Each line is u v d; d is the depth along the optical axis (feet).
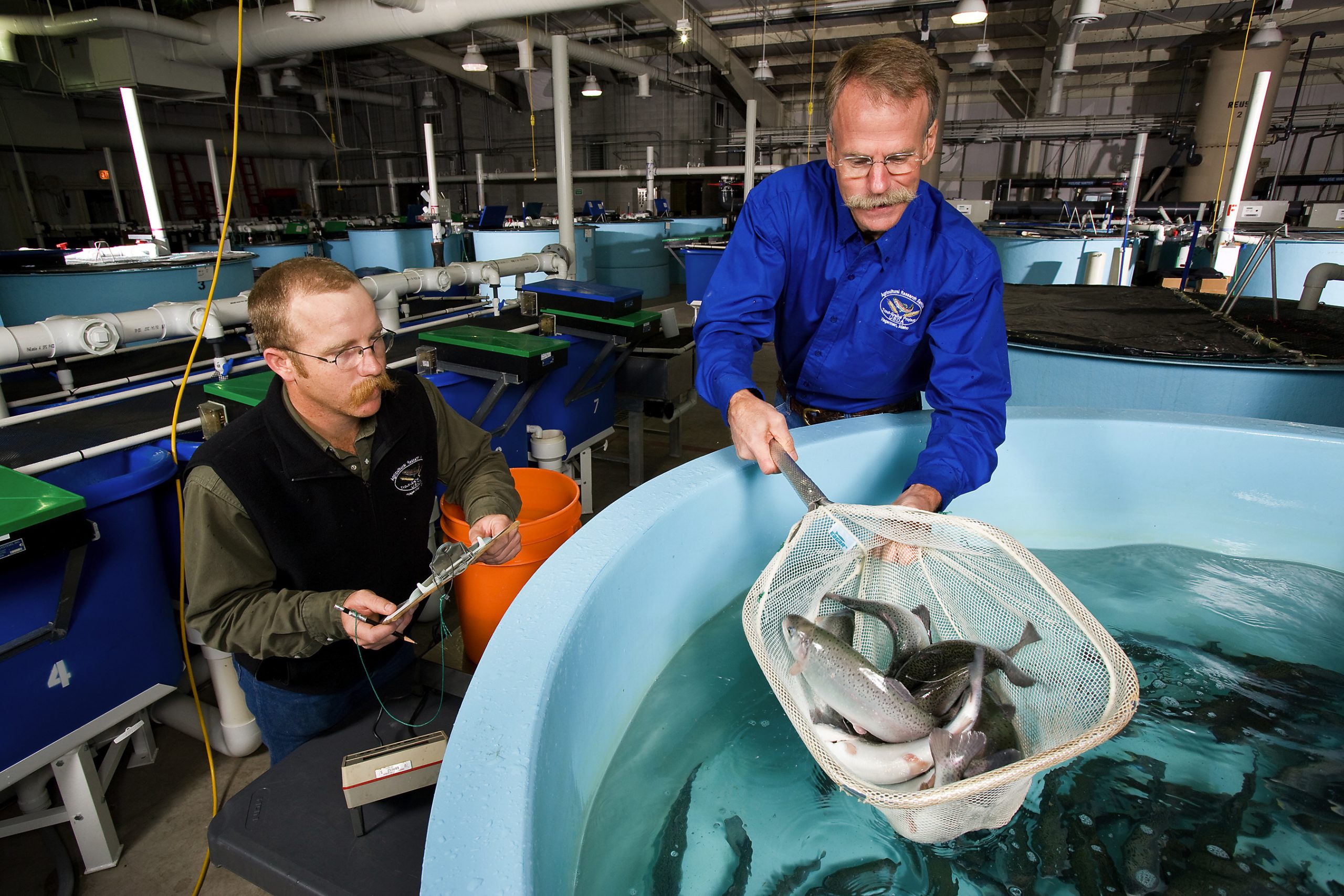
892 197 3.53
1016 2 25.55
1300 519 4.86
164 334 5.76
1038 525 5.30
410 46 28.25
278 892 2.90
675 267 30.22
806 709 2.75
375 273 8.11
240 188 36.19
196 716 5.32
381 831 3.05
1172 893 2.68
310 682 3.80
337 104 33.73
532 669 2.39
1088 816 3.02
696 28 28.14
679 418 11.31
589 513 9.22
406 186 38.52
